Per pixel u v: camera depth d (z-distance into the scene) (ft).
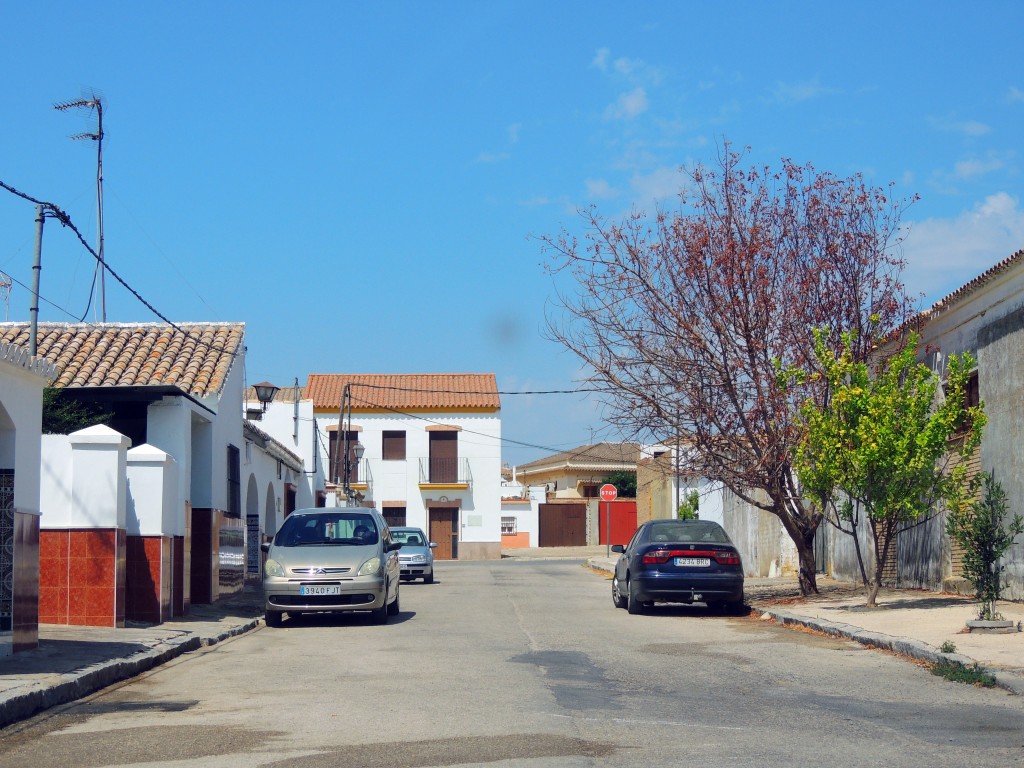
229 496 75.00
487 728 25.31
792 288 62.75
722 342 62.13
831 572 83.87
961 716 26.94
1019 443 53.62
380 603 55.36
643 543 60.54
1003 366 55.26
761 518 99.30
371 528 59.93
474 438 185.88
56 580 48.98
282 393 183.11
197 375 68.54
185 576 59.67
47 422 58.70
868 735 24.35
